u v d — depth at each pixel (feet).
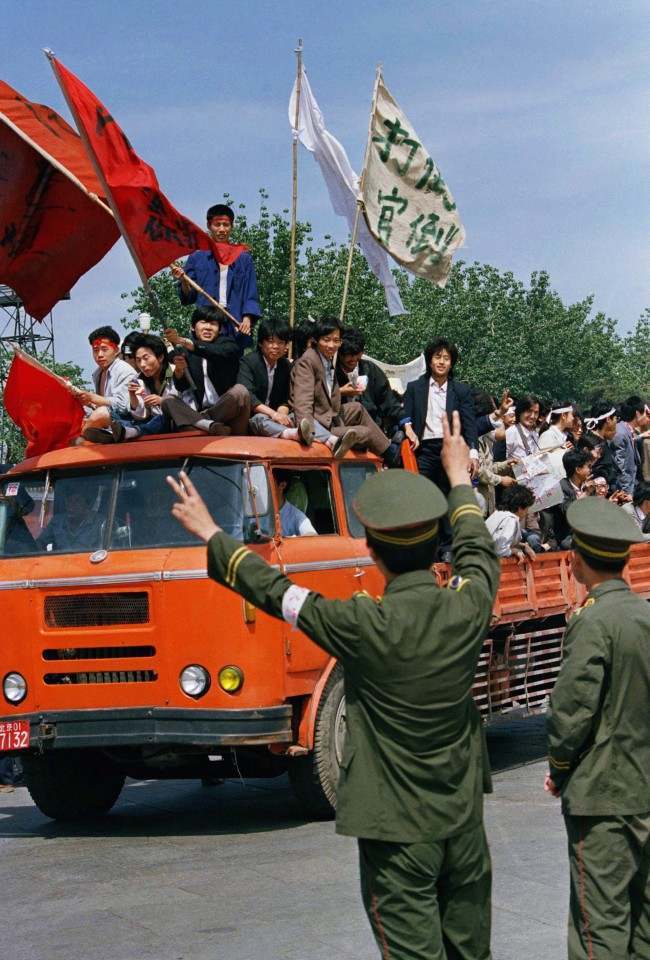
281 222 146.20
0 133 28.66
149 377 32.42
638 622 14.98
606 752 14.71
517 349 215.31
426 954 12.45
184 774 31.09
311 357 32.71
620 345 284.41
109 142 26.94
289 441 29.78
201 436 29.43
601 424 48.75
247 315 35.24
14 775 38.06
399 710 12.51
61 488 29.78
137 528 28.53
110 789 32.09
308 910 20.95
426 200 41.06
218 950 19.08
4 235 29.27
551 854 23.95
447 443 14.44
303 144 40.37
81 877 24.43
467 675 12.75
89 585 27.89
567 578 37.17
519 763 35.73
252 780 37.58
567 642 15.10
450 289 208.74
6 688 28.76
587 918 14.60
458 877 12.92
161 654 27.25
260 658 26.81
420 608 12.62
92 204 29.55
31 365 31.81
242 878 23.43
